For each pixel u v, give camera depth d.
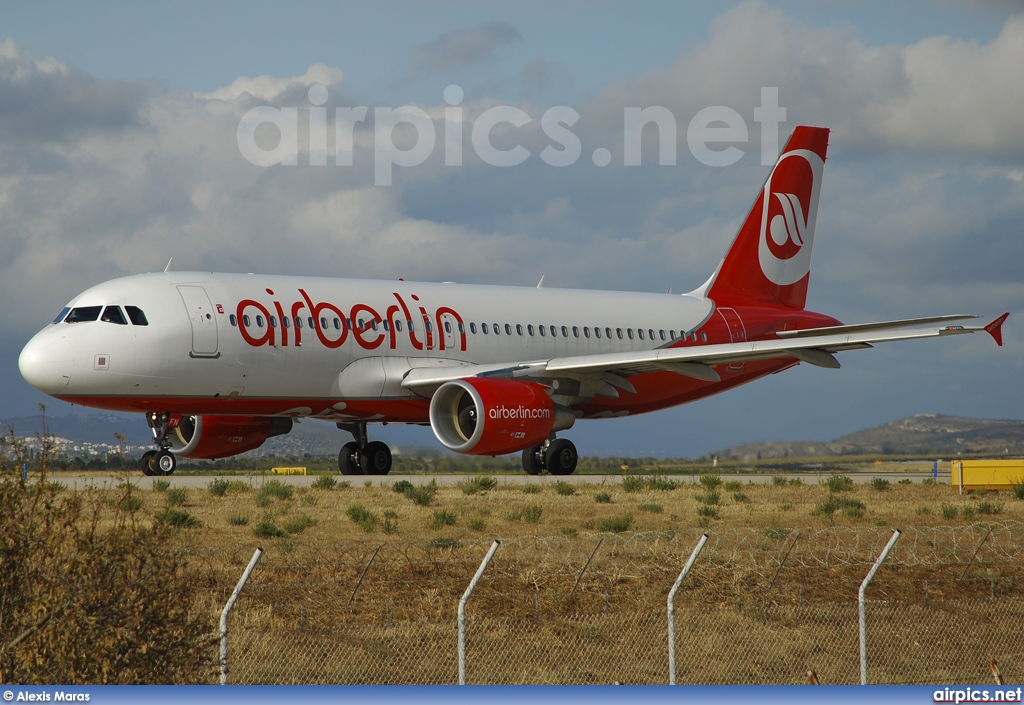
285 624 30.16
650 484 65.00
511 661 29.44
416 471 89.31
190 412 60.47
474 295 69.50
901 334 57.34
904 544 43.84
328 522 45.31
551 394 65.75
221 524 44.00
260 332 59.53
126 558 20.81
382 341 63.62
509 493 58.56
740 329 79.62
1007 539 45.53
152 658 20.61
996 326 55.34
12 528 20.33
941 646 33.12
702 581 37.03
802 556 40.97
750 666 30.56
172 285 58.78
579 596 34.78
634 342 75.00
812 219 84.31
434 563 37.03
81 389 56.34
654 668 29.92
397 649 29.25
